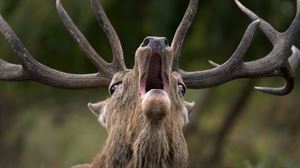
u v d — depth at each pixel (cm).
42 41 1869
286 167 1538
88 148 2300
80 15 1784
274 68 1134
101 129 2375
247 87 2264
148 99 926
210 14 1908
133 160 994
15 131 2428
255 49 1897
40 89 2202
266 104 2433
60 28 1859
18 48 1094
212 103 2389
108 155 1025
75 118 2400
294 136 2297
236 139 2320
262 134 2362
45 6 1859
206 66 2047
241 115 2406
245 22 1897
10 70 1108
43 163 2072
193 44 1988
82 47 1101
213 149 2264
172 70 1090
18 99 2348
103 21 1091
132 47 1888
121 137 1007
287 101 2392
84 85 1099
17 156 2406
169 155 989
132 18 1883
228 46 1930
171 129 980
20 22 1862
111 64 1091
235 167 1698
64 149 2347
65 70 1927
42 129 2411
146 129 962
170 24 1842
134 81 982
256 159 1852
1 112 2425
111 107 1045
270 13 1895
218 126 2353
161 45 938
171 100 988
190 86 1115
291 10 1914
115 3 1880
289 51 1142
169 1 1836
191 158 2252
